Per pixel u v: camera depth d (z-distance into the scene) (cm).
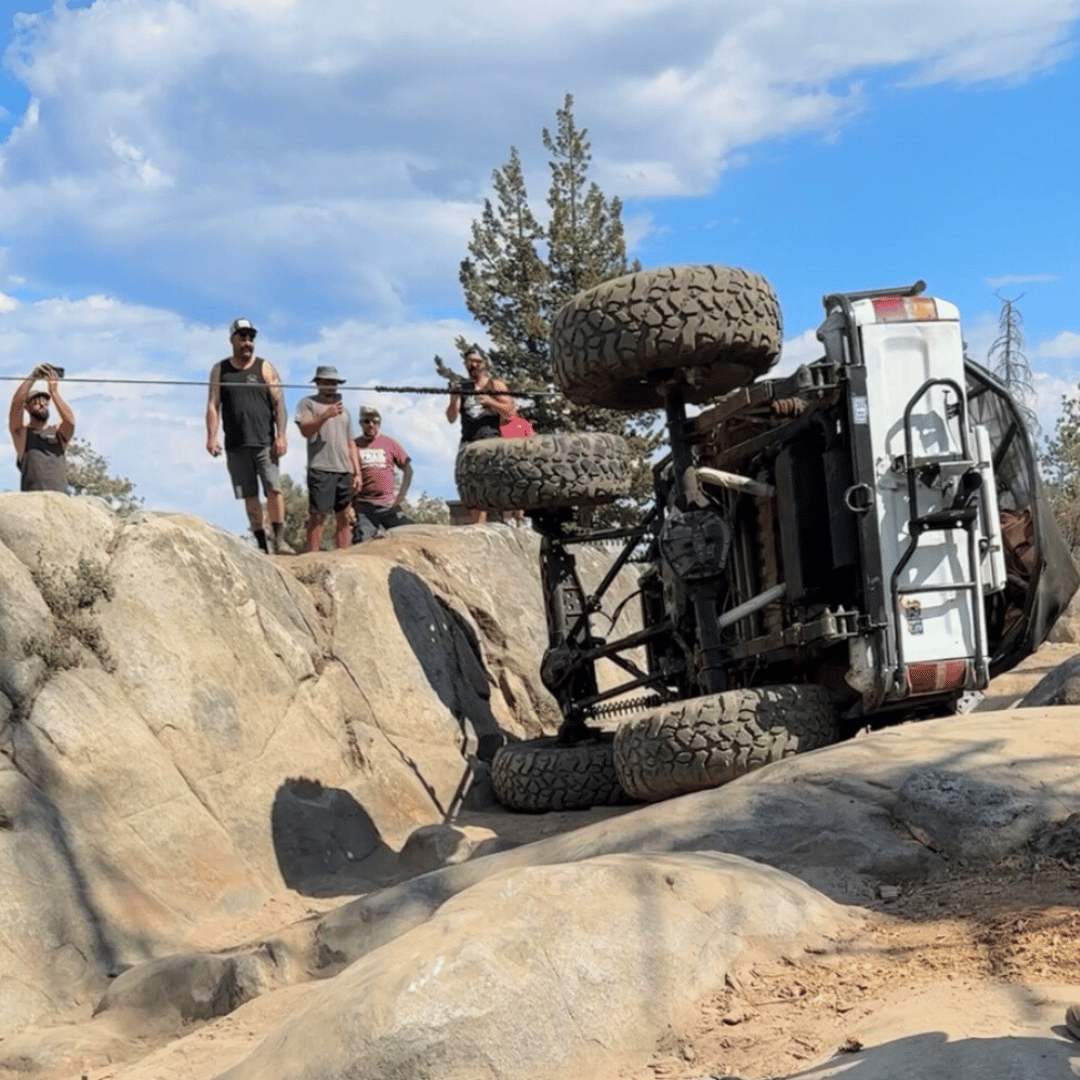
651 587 1103
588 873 405
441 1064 338
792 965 411
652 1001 375
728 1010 381
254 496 1228
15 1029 656
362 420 1515
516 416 1348
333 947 575
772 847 532
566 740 1087
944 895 474
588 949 376
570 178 3088
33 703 814
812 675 876
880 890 489
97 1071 557
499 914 379
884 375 793
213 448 1198
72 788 795
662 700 1081
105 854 782
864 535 784
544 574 1117
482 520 1625
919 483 790
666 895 411
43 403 1086
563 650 1088
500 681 1288
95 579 905
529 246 3027
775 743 780
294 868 895
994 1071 288
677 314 834
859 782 569
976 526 791
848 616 781
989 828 509
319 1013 356
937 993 365
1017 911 440
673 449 875
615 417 2825
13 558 872
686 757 784
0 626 829
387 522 1518
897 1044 323
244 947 617
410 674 1145
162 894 793
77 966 710
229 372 1219
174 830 829
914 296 816
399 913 572
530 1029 351
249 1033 522
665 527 862
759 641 844
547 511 1109
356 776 1008
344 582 1151
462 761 1120
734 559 954
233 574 1012
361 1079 335
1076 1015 310
